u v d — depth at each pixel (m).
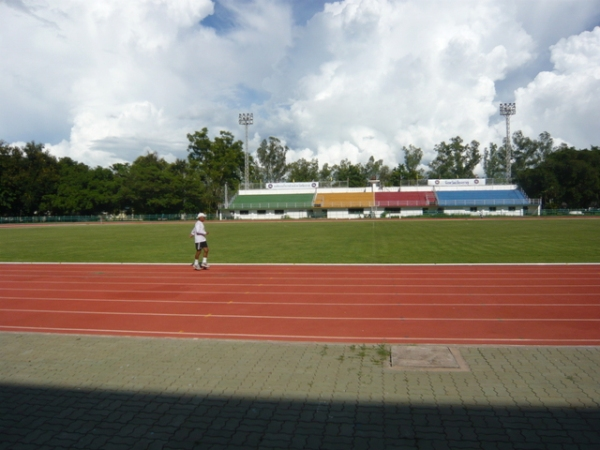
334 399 5.35
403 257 18.78
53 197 78.62
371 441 4.43
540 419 4.79
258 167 111.38
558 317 9.03
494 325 8.51
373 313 9.54
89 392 5.68
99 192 81.62
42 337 7.99
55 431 4.75
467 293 11.40
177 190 81.38
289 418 4.92
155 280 14.07
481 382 5.73
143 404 5.32
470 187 79.31
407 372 6.09
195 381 5.94
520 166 97.06
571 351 6.81
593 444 4.32
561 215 68.12
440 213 71.06
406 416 4.91
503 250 21.06
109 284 13.48
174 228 48.94
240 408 5.17
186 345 7.40
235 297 11.36
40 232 44.34
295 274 14.82
